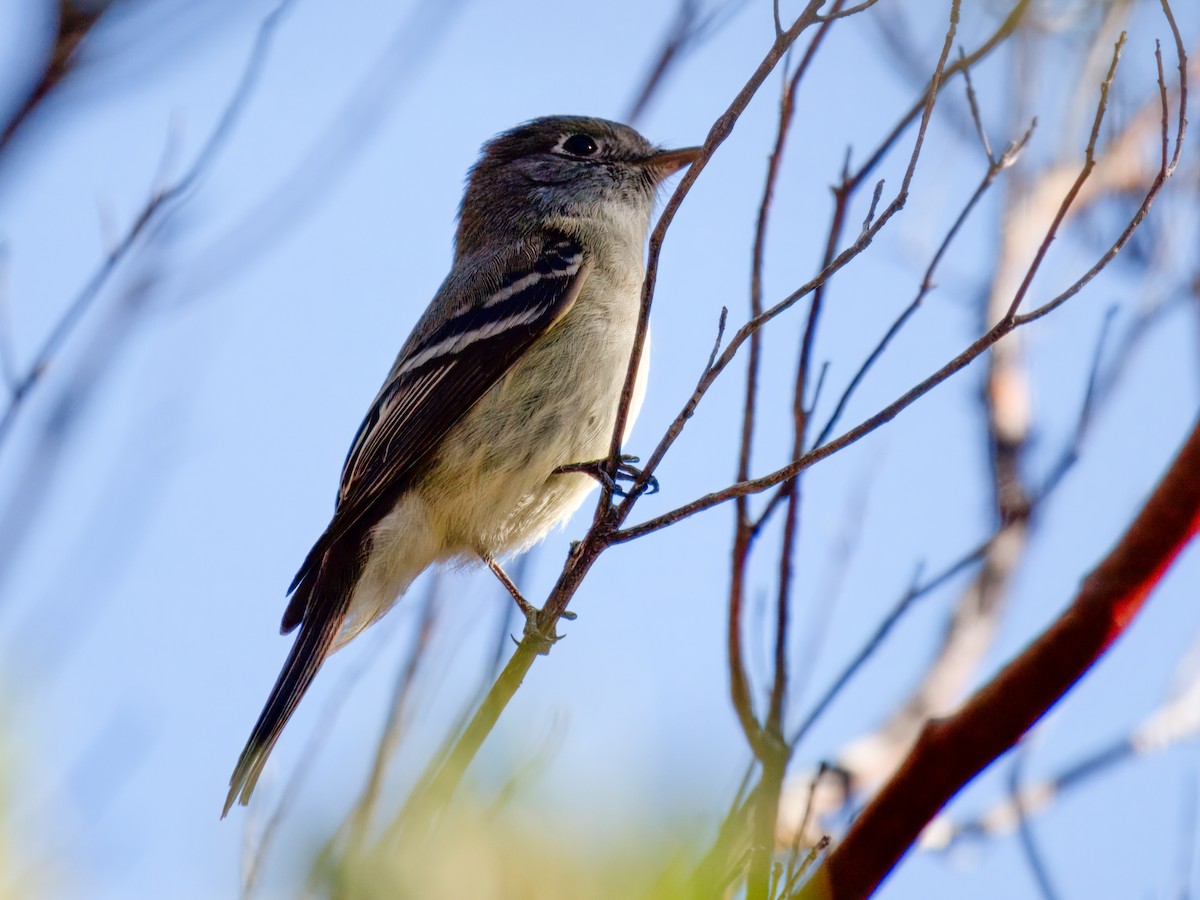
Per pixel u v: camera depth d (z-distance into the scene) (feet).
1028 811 26.96
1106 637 21.95
